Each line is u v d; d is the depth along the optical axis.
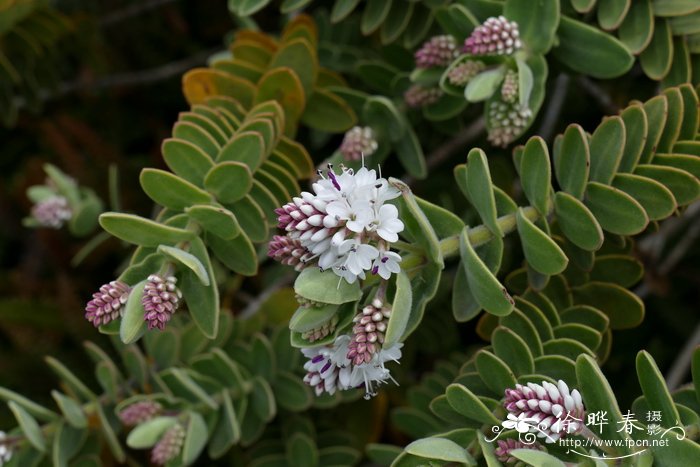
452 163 0.67
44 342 0.70
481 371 0.56
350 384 0.54
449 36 0.60
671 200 0.56
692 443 0.53
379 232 0.53
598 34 0.58
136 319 0.54
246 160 0.58
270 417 0.61
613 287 0.59
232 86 0.62
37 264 0.76
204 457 0.66
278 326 0.62
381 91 0.64
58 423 0.61
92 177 0.73
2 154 0.79
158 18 0.78
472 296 0.56
